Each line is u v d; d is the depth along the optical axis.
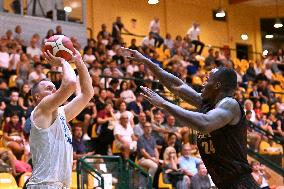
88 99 4.54
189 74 19.69
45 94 4.45
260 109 18.64
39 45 18.22
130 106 14.35
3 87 14.00
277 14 29.22
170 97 16.06
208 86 4.12
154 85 16.58
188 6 26.92
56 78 14.24
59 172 4.16
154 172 11.34
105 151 12.51
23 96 13.27
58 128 4.20
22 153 10.75
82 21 20.92
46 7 19.91
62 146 4.20
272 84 23.17
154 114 14.45
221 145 3.94
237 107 3.88
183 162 11.83
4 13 18.73
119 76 16.19
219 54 22.88
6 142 11.13
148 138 11.70
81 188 9.38
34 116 4.14
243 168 3.96
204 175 11.10
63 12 20.34
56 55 4.35
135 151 12.11
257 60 25.67
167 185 11.30
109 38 20.12
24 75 14.41
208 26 27.56
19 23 19.02
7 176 9.53
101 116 12.95
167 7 26.17
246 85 20.47
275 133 16.48
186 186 11.23
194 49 23.39
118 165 9.90
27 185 4.17
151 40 21.98
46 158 4.11
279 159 13.79
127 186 10.08
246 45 28.95
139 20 25.14
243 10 28.91
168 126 13.62
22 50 16.77
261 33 29.41
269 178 13.38
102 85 15.18
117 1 24.48
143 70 17.28
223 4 28.23
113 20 24.27
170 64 19.56
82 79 4.52
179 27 26.48
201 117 3.70
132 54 4.85
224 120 3.77
